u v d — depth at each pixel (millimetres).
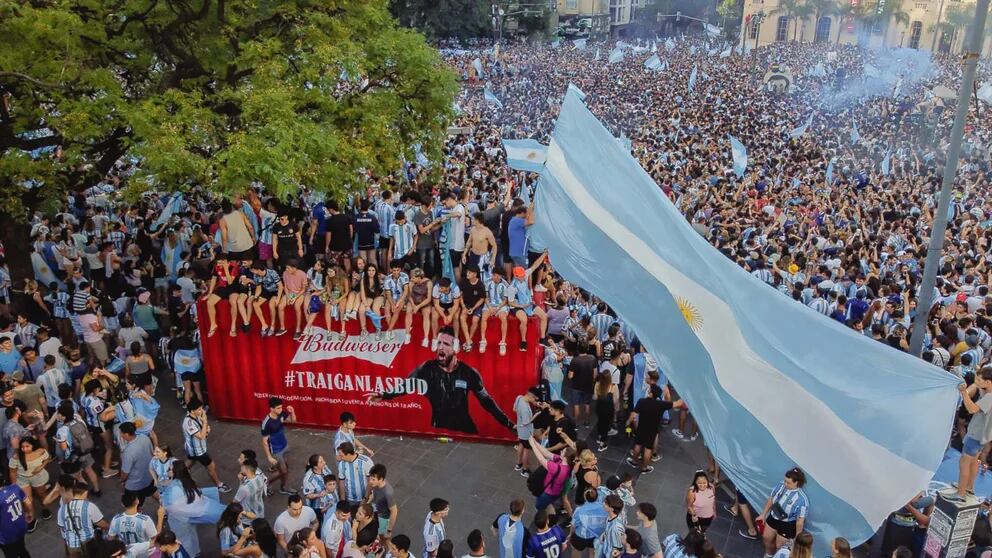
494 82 53000
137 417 10898
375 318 11930
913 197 25000
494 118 40312
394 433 12812
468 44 80062
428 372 12266
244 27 15391
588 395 12703
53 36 12086
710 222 20344
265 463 12031
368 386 12531
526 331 11656
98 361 12898
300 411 12953
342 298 12078
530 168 19297
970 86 9180
